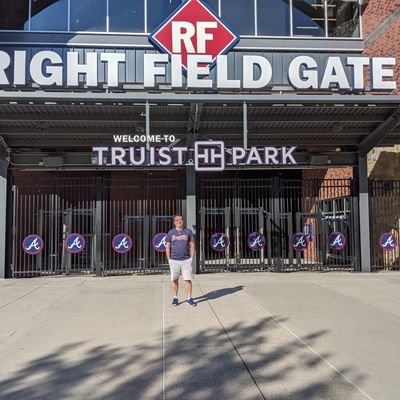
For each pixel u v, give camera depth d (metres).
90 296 9.74
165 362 5.52
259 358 5.64
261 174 18.83
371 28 14.37
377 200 14.00
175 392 4.64
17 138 12.75
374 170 14.63
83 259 14.09
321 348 6.01
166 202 15.42
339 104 11.05
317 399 4.45
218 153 11.06
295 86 11.37
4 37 13.70
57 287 10.98
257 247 13.57
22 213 15.27
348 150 14.22
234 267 13.55
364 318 7.62
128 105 10.82
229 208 13.59
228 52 14.02
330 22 14.78
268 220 13.67
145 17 14.11
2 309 8.52
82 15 14.02
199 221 13.32
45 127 12.05
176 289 8.73
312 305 8.66
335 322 7.35
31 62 10.68
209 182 15.28
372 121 12.12
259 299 9.22
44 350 6.00
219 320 7.50
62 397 4.53
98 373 5.17
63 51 13.76
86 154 13.09
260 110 11.67
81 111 11.40
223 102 10.65
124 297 9.58
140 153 11.09
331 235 13.57
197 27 13.42
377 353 5.79
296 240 13.72
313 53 14.45
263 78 11.23
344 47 14.54
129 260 14.66
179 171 14.68
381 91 11.34
